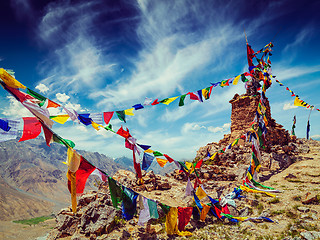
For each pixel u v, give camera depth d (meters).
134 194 8.55
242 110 26.28
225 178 19.39
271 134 24.45
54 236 12.35
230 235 10.84
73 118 7.16
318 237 8.68
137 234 11.81
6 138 5.17
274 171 19.78
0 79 5.36
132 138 9.05
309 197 12.45
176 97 11.23
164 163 10.50
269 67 21.12
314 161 19.55
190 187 11.88
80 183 6.75
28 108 5.66
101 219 12.59
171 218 10.09
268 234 10.08
